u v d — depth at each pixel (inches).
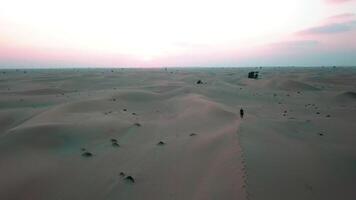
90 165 608.1
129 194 483.2
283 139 699.4
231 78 3833.7
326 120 1079.0
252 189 428.5
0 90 2176.4
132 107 1337.4
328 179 493.0
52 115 1007.0
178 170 559.2
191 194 460.1
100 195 484.7
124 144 752.3
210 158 586.6
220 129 804.6
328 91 2426.2
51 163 613.3
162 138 795.4
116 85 2682.1
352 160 594.9
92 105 1237.1
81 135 796.6
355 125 979.9
